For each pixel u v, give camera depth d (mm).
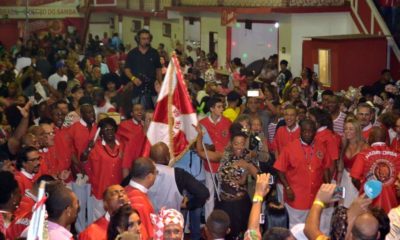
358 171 9938
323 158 10570
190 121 10188
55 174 10953
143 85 14539
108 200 7430
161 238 7207
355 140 10609
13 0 37625
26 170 9094
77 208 7047
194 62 25594
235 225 9625
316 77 18562
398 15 20938
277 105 14039
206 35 26719
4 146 10578
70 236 6836
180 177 9234
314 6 22031
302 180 10477
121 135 11117
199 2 26594
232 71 21766
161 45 26781
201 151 10703
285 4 22141
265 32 23812
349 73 20156
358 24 22047
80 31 38188
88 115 11188
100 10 36500
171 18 29047
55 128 11602
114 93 14562
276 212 8445
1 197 7773
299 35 22219
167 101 10109
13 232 7621
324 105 12664
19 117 12516
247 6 23703
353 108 14578
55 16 38344
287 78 19828
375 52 20375
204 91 16516
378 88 17422
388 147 10016
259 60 23875
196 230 11055
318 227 6434
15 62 27234
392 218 7699
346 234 6398
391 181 9812
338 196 7582
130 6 34062
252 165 9820
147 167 8000
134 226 6609
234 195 9695
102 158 10805
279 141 11633
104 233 7375
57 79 20266
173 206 9258
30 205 8172
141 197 7906
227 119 12344
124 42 35656
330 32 22562
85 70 23250
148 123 10820
